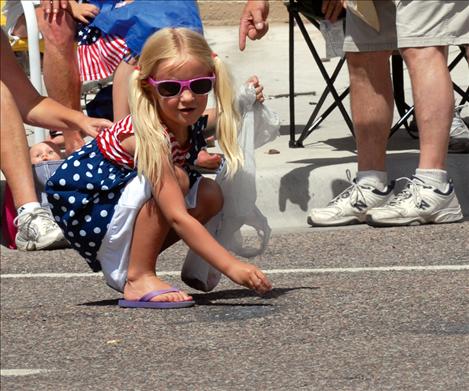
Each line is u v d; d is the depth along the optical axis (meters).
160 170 9.02
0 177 13.55
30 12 13.89
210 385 7.46
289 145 14.80
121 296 9.97
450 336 8.23
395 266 10.45
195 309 9.27
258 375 7.60
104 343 8.55
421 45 11.92
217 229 9.60
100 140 9.28
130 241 9.34
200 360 8.00
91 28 12.84
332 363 7.76
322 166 13.15
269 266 10.73
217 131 9.37
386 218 12.06
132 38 12.38
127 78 12.43
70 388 7.56
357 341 8.22
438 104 11.99
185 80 9.01
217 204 9.41
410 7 11.83
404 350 7.96
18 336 8.90
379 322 8.66
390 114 12.35
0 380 7.83
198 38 9.13
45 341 8.71
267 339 8.39
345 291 9.60
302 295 9.52
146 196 9.17
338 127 16.41
